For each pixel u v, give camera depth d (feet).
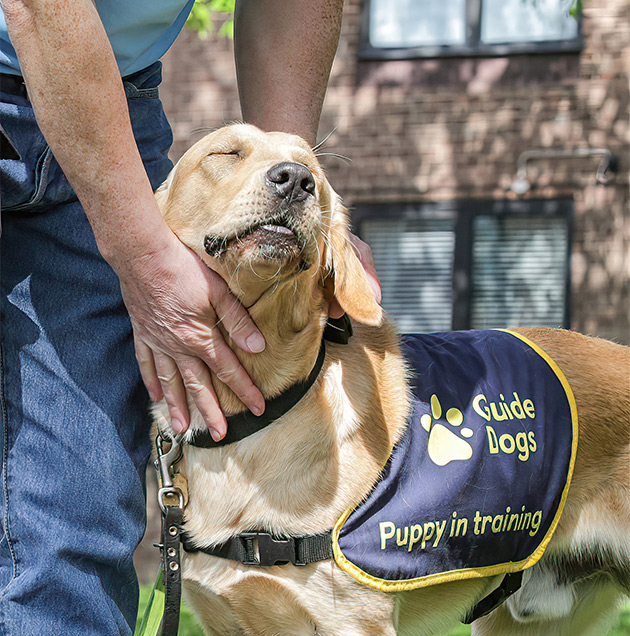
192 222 7.45
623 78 26.99
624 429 9.04
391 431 7.66
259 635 7.80
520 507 8.05
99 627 7.06
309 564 7.25
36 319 7.21
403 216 27.99
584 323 26.89
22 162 6.95
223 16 28.50
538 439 8.29
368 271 8.57
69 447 7.09
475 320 27.58
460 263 27.66
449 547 7.66
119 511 7.28
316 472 7.33
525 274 27.32
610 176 26.86
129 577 7.59
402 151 27.94
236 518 7.32
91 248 7.36
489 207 27.55
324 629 7.39
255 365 7.34
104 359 7.34
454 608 8.43
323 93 9.12
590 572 9.45
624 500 8.97
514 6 27.68
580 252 26.96
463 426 7.97
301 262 7.06
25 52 6.12
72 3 6.04
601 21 27.09
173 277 6.61
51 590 6.87
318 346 7.61
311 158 7.67
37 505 6.96
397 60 28.07
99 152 6.22
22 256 7.29
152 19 7.61
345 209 8.05
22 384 7.11
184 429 7.23
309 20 8.81
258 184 6.89
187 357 6.91
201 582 7.52
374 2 28.25
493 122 27.55
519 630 10.09
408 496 7.50
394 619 7.67
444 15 27.96
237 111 28.43
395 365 8.13
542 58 27.40
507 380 8.50
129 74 7.84
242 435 7.34
